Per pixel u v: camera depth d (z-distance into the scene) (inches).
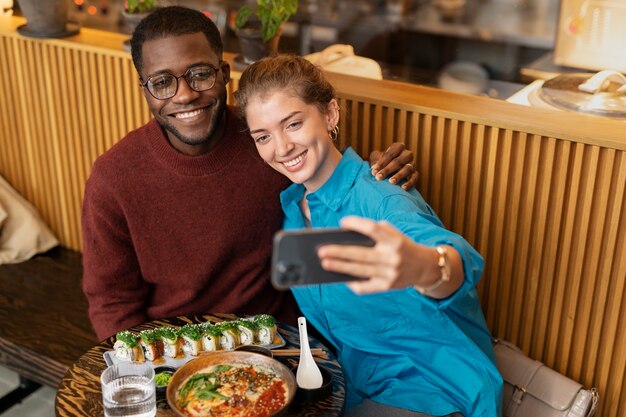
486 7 171.6
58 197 121.9
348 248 50.6
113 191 81.8
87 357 74.0
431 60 177.6
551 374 84.2
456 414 74.5
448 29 173.0
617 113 85.4
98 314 86.4
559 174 82.2
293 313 93.0
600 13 150.3
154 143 81.8
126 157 82.1
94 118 112.3
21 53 113.7
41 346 97.0
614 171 79.3
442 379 76.0
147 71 78.2
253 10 100.3
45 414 100.6
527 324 90.5
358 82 96.2
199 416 63.8
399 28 176.7
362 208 73.1
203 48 78.0
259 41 96.4
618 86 91.4
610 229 81.4
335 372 72.4
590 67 154.7
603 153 79.0
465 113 84.7
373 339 78.8
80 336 99.1
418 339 75.9
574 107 88.3
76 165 117.6
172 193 82.4
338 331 80.6
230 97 100.0
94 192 82.7
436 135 88.0
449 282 57.5
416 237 62.6
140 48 78.2
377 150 88.7
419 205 73.5
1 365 108.7
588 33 153.0
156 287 88.0
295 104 71.3
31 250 119.8
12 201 120.0
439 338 74.9
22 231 119.4
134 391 65.5
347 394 80.5
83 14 174.9
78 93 111.3
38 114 117.0
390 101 88.6
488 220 88.3
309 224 82.4
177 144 82.4
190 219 83.4
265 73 71.8
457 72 172.4
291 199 81.9
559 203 83.2
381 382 78.9
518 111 86.0
